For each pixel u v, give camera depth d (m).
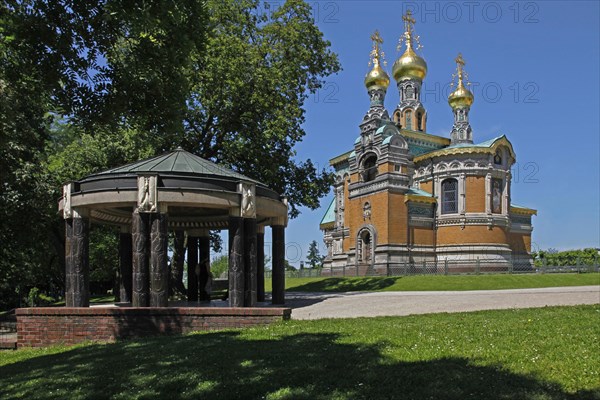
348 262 53.75
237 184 17.20
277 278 20.80
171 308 14.24
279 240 20.88
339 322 14.22
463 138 59.56
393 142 50.22
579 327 11.80
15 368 10.90
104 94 13.02
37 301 51.78
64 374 9.66
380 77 54.69
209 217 23.62
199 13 13.30
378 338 11.03
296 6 30.38
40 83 12.61
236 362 9.42
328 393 7.45
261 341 11.34
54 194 24.70
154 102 13.45
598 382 7.59
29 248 30.30
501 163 51.78
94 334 14.05
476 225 49.75
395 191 49.59
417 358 9.12
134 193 16.02
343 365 8.83
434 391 7.32
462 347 9.87
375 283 35.59
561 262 52.06
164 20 11.74
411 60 62.69
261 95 28.09
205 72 27.06
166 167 17.44
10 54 12.13
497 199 51.31
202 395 7.75
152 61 12.84
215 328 14.21
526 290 26.84
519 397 7.05
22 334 14.20
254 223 17.62
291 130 29.80
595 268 42.75
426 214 51.16
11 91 13.77
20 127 21.33
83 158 27.59
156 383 8.47
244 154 29.38
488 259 48.97
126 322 14.09
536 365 8.51
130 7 11.08
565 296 21.75
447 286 32.12
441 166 51.72
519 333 11.18
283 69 29.16
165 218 16.06
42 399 8.17
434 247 51.00
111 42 12.45
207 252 24.47
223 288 43.38
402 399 7.09
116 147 27.33
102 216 20.58
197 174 16.73
